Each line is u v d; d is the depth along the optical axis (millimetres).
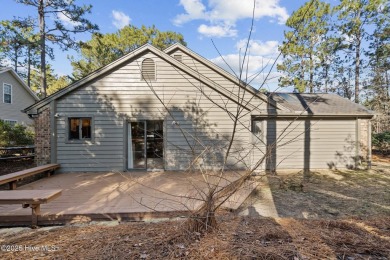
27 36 14914
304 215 4453
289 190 6328
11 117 16656
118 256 2387
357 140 9422
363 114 9211
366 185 6871
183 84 8555
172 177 7441
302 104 10078
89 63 22359
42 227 4035
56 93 8188
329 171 8969
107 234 3113
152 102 8531
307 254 2348
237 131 7898
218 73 9695
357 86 17422
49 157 8320
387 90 15656
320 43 17734
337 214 4516
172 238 2725
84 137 8500
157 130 8664
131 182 6805
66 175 7883
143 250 2500
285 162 9367
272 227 3227
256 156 8883
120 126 8477
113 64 8320
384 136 14008
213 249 2443
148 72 8492
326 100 10812
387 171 8953
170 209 4457
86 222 4234
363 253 2412
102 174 8016
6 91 16266
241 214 4461
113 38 21750
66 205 4723
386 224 3480
